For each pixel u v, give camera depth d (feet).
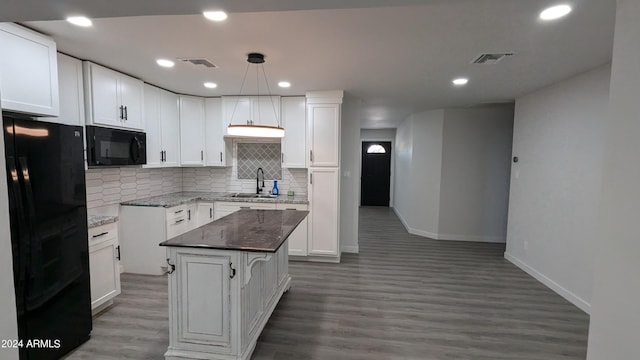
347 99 15.40
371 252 16.17
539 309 10.08
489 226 18.31
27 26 7.23
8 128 6.10
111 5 4.58
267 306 8.86
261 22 6.81
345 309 9.95
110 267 9.62
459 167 18.34
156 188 14.65
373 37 7.55
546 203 12.08
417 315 9.61
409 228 20.92
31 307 6.63
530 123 13.28
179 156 14.44
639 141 3.15
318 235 14.28
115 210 12.26
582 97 10.27
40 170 6.77
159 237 12.31
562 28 6.91
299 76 11.11
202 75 11.16
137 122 11.69
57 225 7.20
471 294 11.14
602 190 3.60
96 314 9.34
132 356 7.46
